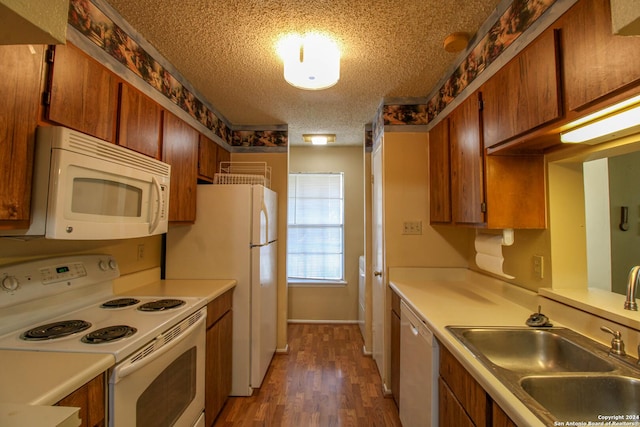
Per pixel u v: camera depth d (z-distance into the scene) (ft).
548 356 4.00
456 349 3.52
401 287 6.73
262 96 7.88
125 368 3.36
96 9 4.26
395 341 6.96
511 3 4.25
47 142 3.28
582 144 3.97
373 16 4.81
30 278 4.06
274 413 6.77
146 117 5.35
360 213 12.96
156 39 5.41
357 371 8.67
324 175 13.06
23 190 3.10
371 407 6.99
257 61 6.17
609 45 2.67
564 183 4.65
